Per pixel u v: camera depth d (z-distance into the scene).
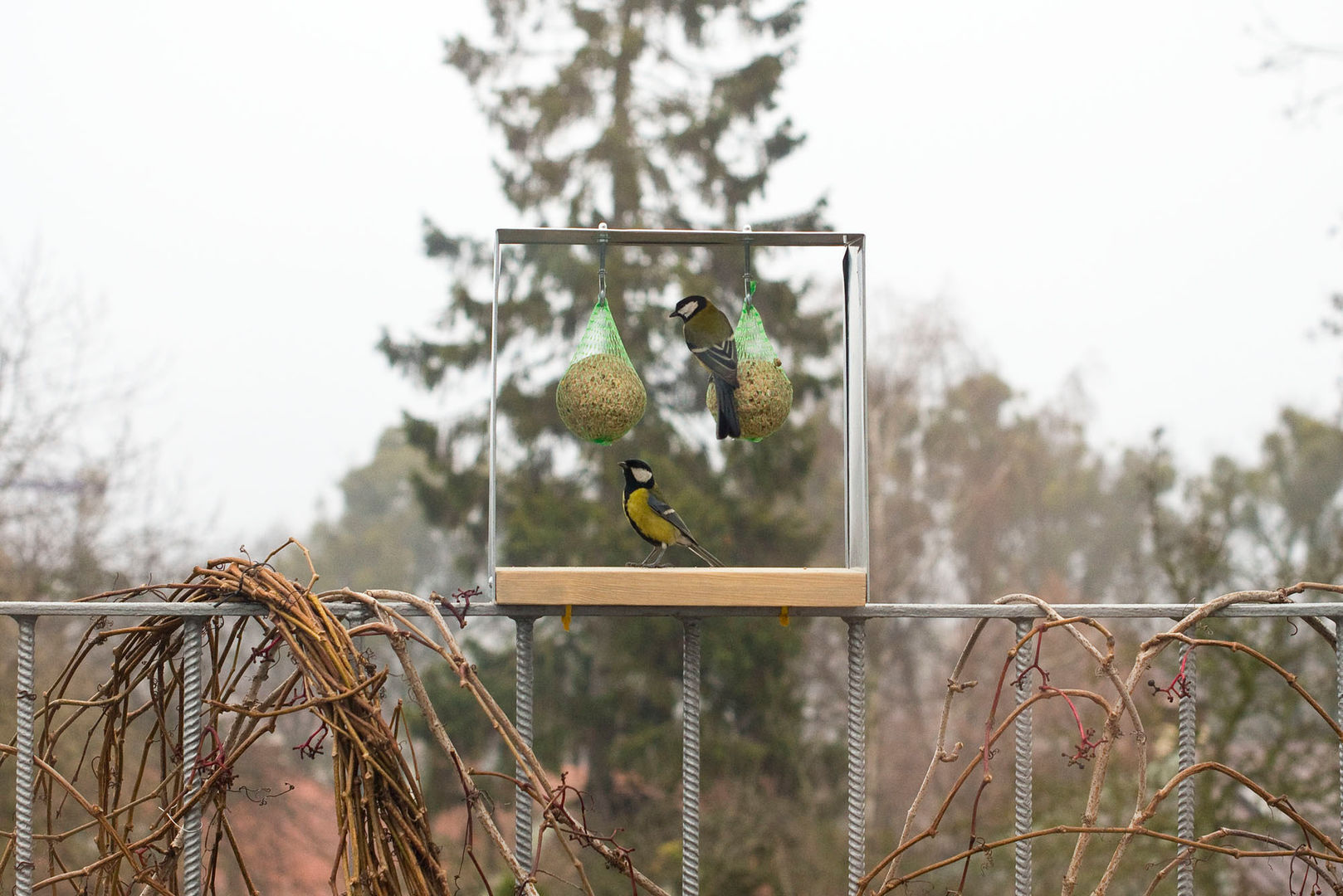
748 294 3.22
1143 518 22.94
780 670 17.34
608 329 3.97
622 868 2.48
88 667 14.23
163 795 2.75
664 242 3.12
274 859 15.82
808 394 18.36
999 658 23.30
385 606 2.66
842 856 16.72
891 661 26.28
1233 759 11.05
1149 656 2.72
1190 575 11.96
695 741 2.75
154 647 2.80
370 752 2.46
